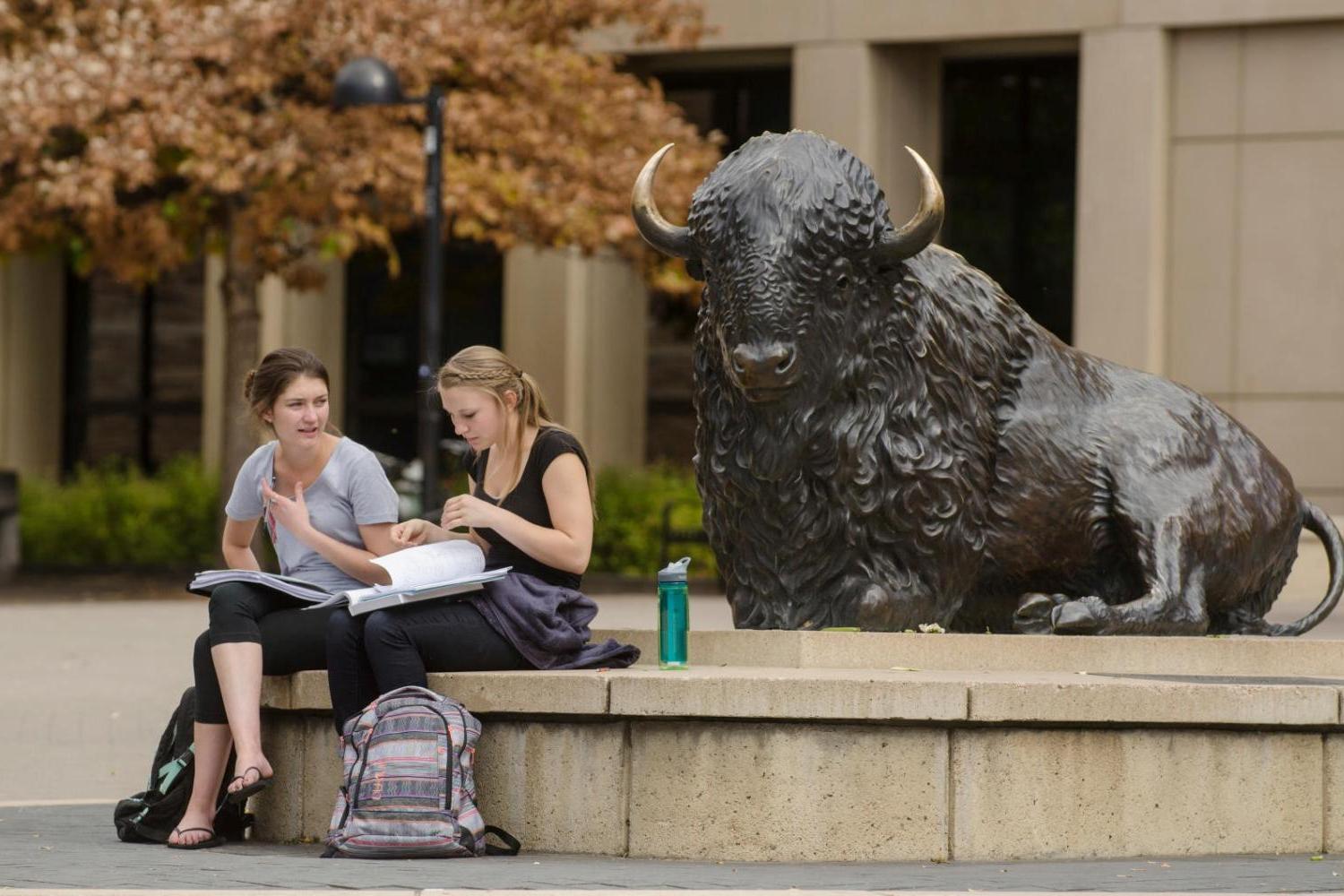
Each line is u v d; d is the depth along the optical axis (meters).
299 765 17.53
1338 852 16.72
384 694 16.42
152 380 77.44
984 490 19.31
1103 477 19.75
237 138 50.62
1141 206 59.28
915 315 18.73
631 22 56.09
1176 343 60.19
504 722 16.61
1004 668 17.77
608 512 62.53
